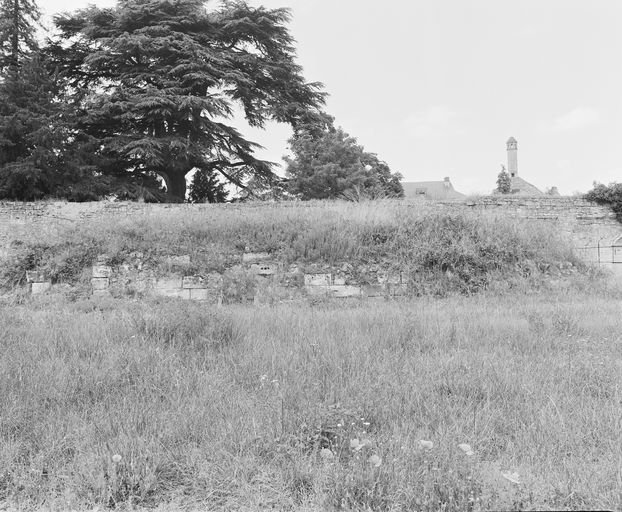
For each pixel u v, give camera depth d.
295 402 3.97
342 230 13.62
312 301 11.83
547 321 7.61
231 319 7.36
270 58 31.08
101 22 28.06
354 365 5.01
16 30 25.11
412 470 2.88
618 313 8.92
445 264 13.11
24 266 12.66
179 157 27.38
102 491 2.77
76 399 4.20
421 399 4.06
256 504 2.70
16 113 19.88
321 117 32.31
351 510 2.61
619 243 19.22
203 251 12.91
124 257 12.57
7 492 2.85
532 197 20.30
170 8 28.05
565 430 3.42
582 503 2.60
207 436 3.41
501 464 3.08
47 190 21.67
